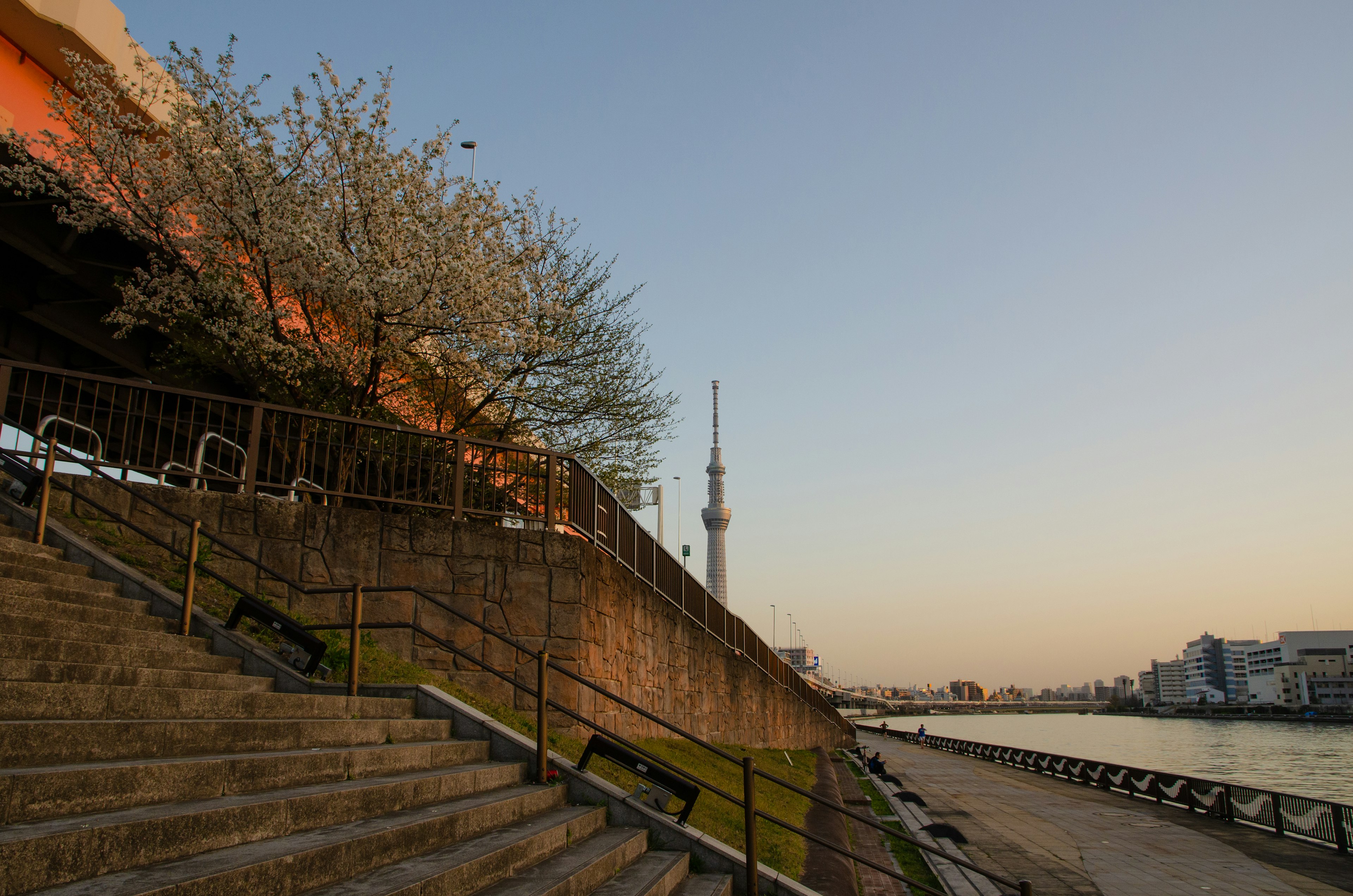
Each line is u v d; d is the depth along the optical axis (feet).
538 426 56.80
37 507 28.45
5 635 17.87
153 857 12.35
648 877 20.35
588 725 25.58
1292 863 48.21
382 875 14.56
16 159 44.06
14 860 10.44
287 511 33.09
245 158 42.06
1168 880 43.24
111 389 31.55
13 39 64.08
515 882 16.94
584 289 58.95
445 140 46.78
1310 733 449.89
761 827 35.73
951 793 86.79
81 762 14.57
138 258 59.77
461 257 44.39
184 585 28.22
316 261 42.39
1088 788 93.56
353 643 25.50
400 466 38.75
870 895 37.24
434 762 22.16
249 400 43.34
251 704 20.17
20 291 60.44
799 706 114.93
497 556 35.42
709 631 68.85
